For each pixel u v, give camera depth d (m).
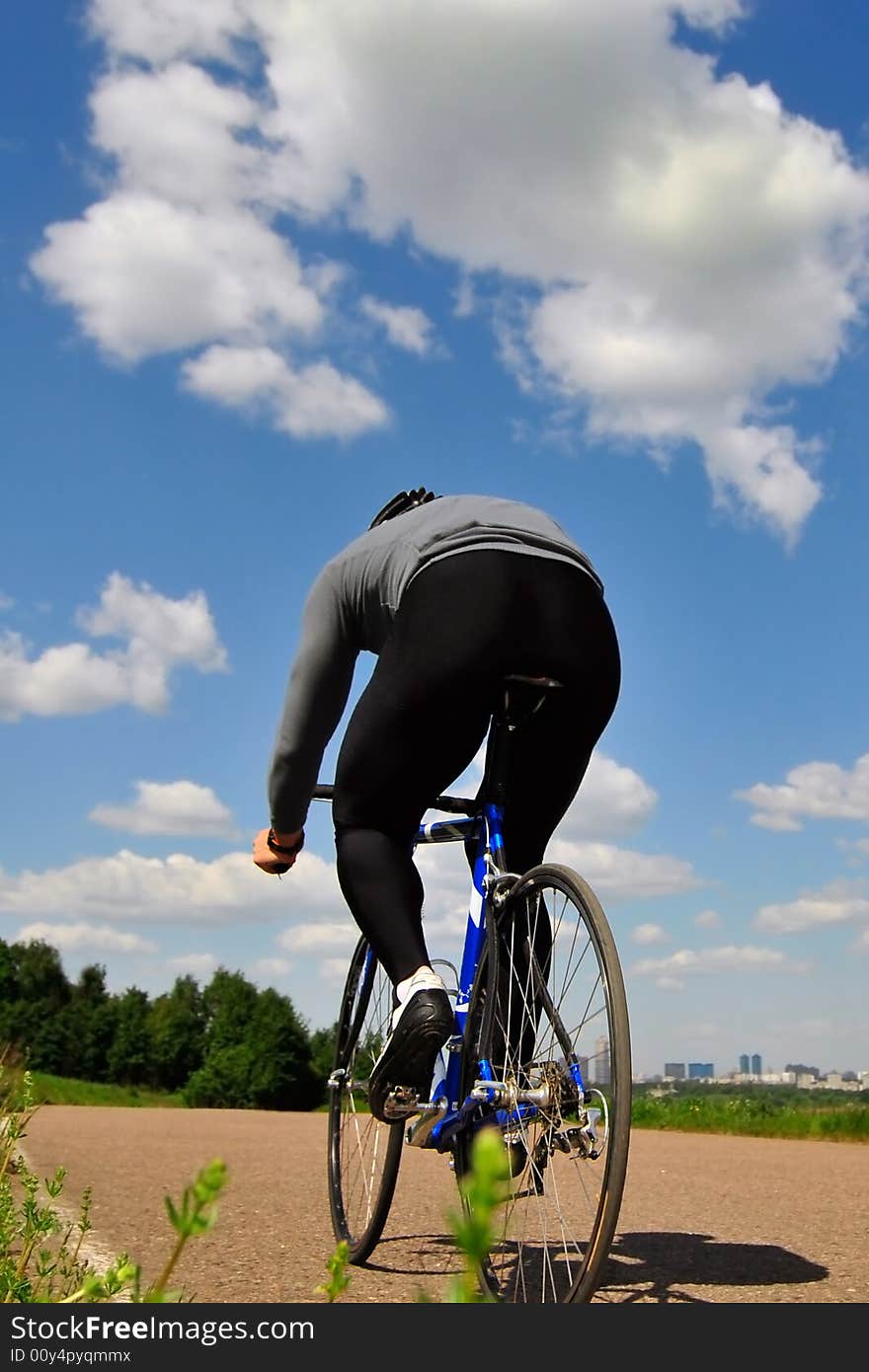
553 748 3.03
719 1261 3.59
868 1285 3.25
